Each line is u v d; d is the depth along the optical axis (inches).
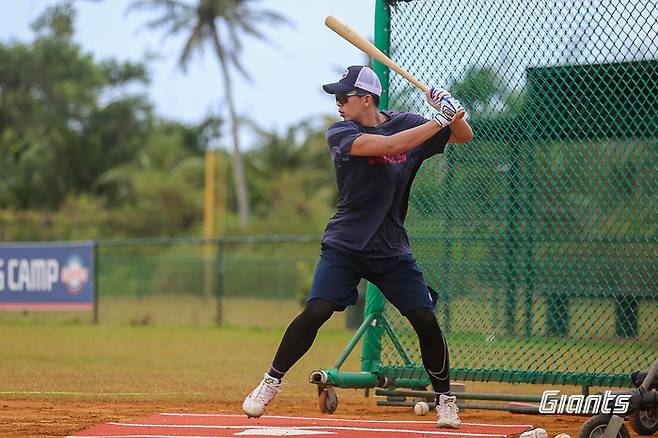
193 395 1016.9
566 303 979.9
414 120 708.7
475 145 936.3
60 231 4768.7
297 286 3289.9
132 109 6190.9
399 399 923.4
